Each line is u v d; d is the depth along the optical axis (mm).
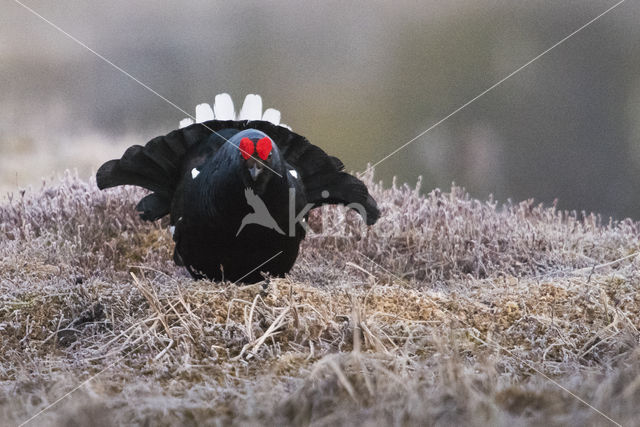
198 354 14312
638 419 10492
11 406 11883
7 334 15328
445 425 10188
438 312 15867
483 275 19828
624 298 16281
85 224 21406
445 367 12086
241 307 15500
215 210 15516
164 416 11125
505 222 21953
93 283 16812
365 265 20141
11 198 22828
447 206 22484
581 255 20188
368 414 10578
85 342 15133
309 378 11766
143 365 14016
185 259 16828
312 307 15344
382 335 14695
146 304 15844
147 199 17984
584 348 14867
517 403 11180
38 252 19875
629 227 21906
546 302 16266
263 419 10945
